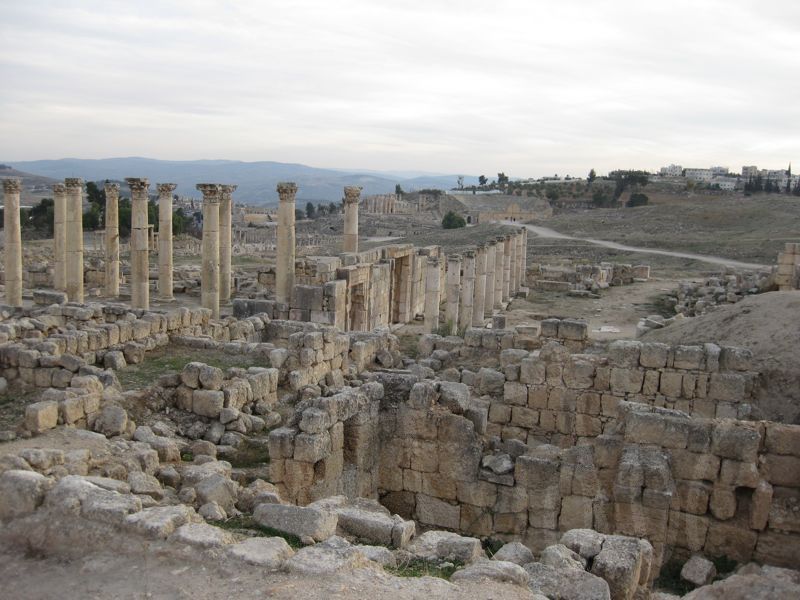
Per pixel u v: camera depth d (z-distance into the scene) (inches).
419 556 421.7
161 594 352.8
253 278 2281.0
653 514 555.5
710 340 1149.7
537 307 2288.4
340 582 362.0
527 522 615.5
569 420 886.4
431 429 654.5
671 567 562.3
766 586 406.3
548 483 607.8
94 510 417.1
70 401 704.4
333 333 1079.0
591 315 2089.1
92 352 970.7
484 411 677.3
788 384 921.5
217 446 752.3
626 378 869.8
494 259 2237.9
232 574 369.7
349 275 1621.6
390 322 1941.4
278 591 352.2
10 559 395.9
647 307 2219.5
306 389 949.2
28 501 430.6
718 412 842.2
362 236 6210.6
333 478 619.5
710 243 3996.1
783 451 561.0
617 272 2765.7
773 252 3548.2
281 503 499.8
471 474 638.5
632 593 414.3
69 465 542.9
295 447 596.4
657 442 581.9
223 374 859.4
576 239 4712.1
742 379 833.5
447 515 647.1
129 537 402.0
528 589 372.5
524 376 900.0
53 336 977.5
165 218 1915.6
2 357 896.9
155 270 2465.6
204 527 409.7
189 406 812.0
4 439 642.8
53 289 2063.2
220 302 1985.7
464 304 1955.0
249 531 437.4
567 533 457.7
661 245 4143.7
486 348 1117.7
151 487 519.8
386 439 671.1
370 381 689.0
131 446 638.5
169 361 1002.7
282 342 1259.2
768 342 1048.8
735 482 558.9
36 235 4170.8
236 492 521.0
